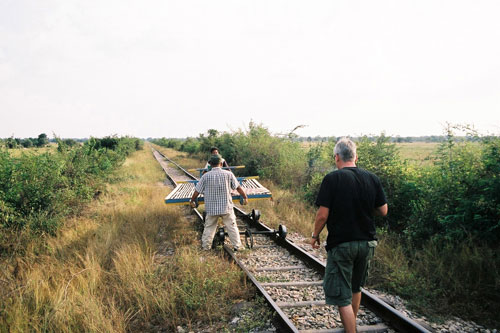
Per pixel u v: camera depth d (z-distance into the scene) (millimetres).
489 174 5121
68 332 3299
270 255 5645
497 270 4102
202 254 5570
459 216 5027
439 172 5805
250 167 15141
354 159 2906
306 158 12695
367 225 2688
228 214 5703
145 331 3480
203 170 8070
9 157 7266
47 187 7270
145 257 5168
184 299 3875
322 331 3213
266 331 3301
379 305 3518
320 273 4746
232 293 4094
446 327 3355
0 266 4867
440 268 4340
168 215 8352
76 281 4410
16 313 3498
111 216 8023
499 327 3355
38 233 6332
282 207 8914
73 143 12008
